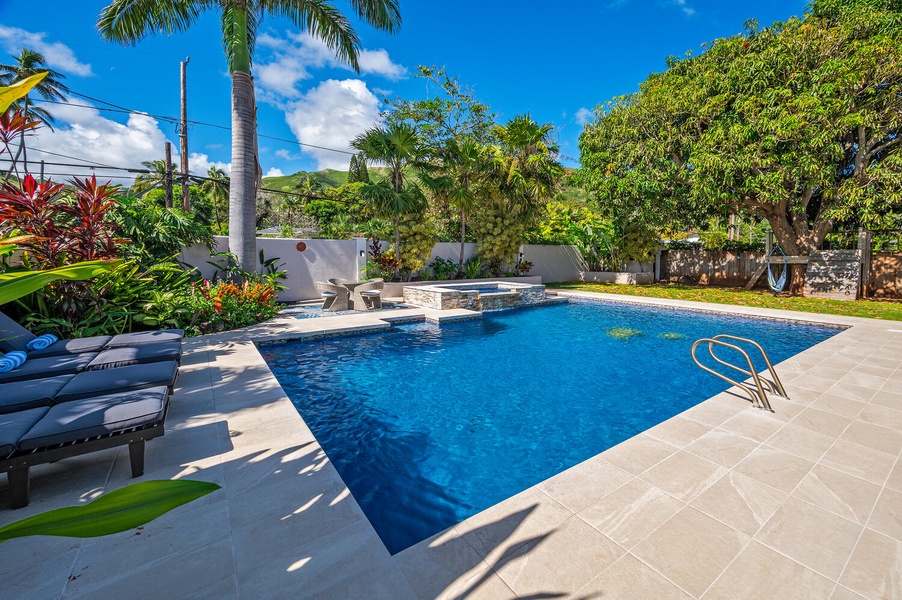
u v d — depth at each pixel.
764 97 11.37
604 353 7.32
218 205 43.12
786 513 2.59
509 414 4.76
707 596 1.96
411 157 14.56
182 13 10.28
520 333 8.94
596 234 20.17
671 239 20.62
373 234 15.78
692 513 2.58
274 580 2.01
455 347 7.68
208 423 3.87
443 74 22.39
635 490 2.83
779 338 8.49
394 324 9.77
